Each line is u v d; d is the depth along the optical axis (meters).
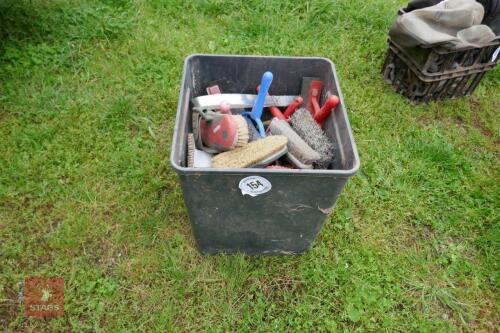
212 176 1.16
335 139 1.47
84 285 1.53
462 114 2.30
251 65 1.62
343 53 2.57
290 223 1.42
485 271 1.68
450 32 2.04
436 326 1.51
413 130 2.17
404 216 1.82
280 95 1.75
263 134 1.58
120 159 1.92
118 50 2.46
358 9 2.85
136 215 1.74
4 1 2.46
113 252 1.63
